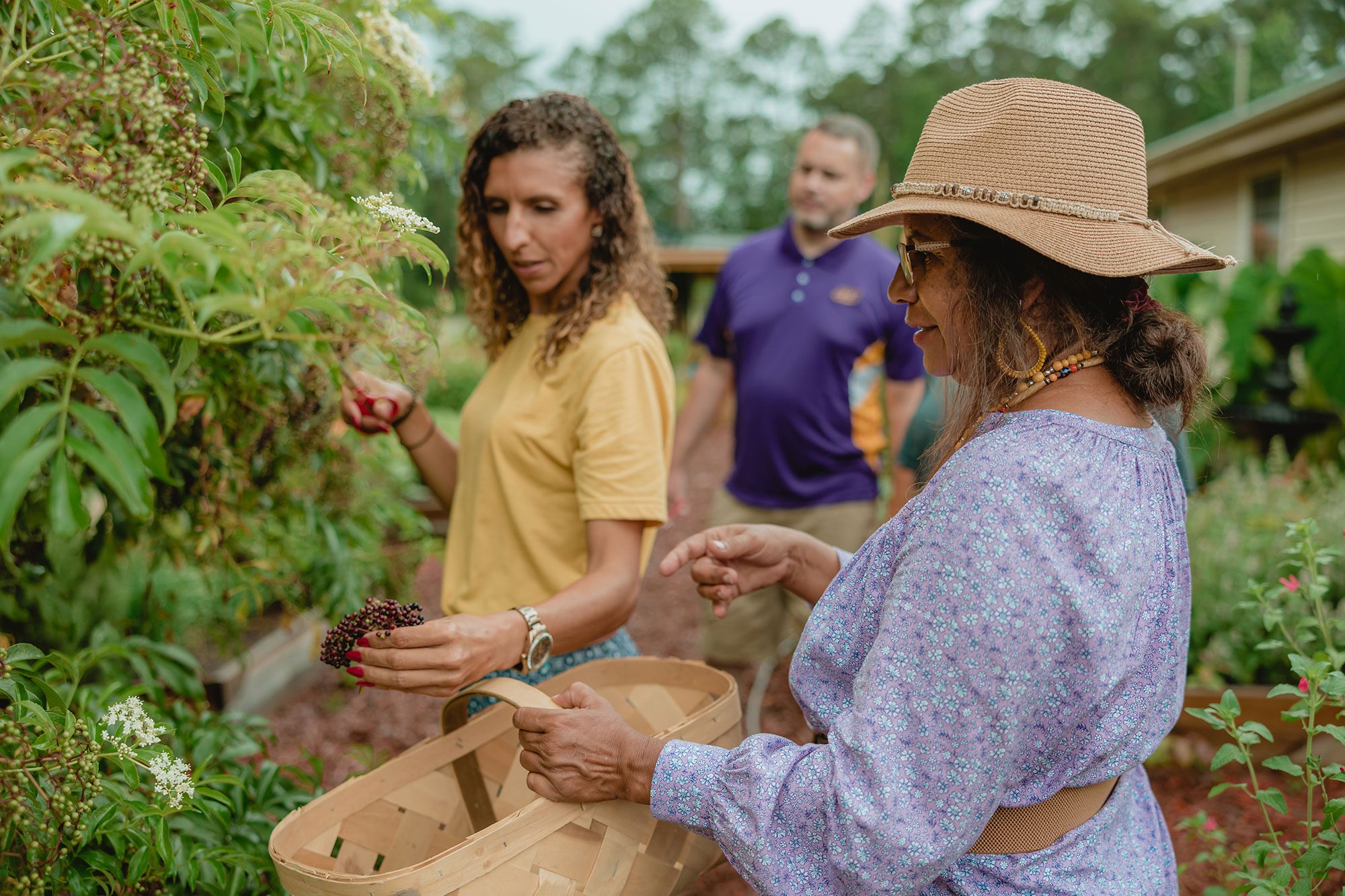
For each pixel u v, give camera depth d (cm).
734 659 354
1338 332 664
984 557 99
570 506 173
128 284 98
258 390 189
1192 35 5119
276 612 432
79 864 128
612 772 121
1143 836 122
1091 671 100
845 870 103
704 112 6688
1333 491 439
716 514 363
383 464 309
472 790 150
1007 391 112
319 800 132
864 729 102
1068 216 106
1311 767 154
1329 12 4519
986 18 5831
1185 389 108
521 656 145
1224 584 356
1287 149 1055
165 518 211
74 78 100
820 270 338
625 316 173
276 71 155
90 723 140
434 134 213
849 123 338
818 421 336
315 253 91
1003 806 109
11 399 100
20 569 189
